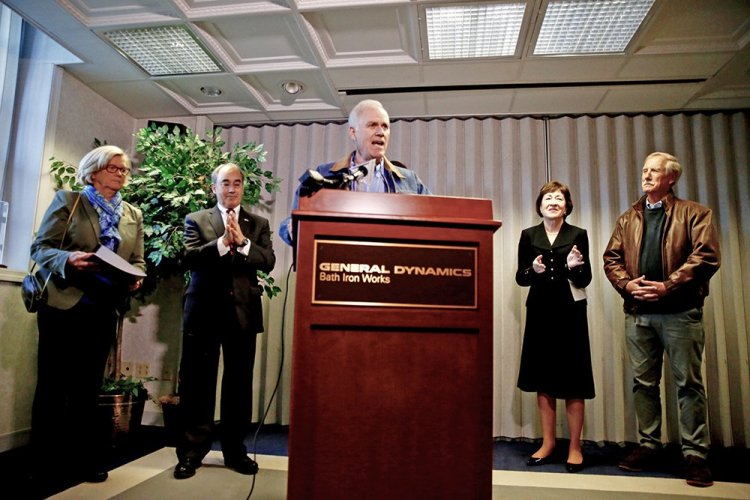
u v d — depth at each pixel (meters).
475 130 3.74
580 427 2.52
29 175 2.99
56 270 1.92
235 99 3.63
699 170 3.50
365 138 1.63
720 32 2.71
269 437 3.11
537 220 3.58
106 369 3.39
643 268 2.52
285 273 3.75
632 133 3.62
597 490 2.13
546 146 3.68
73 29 2.74
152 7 2.59
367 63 3.08
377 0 2.51
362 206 1.13
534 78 3.19
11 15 2.99
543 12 2.56
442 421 1.08
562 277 2.60
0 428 2.67
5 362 2.71
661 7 2.49
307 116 3.87
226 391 2.19
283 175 3.93
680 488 2.18
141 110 3.80
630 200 3.53
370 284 1.09
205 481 2.07
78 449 2.08
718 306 3.30
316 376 1.06
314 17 2.67
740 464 2.70
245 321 2.14
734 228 3.39
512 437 3.30
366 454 1.05
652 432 2.51
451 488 1.06
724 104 3.45
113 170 2.22
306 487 1.03
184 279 3.24
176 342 3.62
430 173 3.76
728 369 3.26
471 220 1.13
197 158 3.14
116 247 2.22
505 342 3.42
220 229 2.23
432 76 3.21
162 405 2.98
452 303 1.11
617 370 3.28
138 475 2.17
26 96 3.08
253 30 2.79
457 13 2.60
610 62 2.98
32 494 1.92
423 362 1.09
